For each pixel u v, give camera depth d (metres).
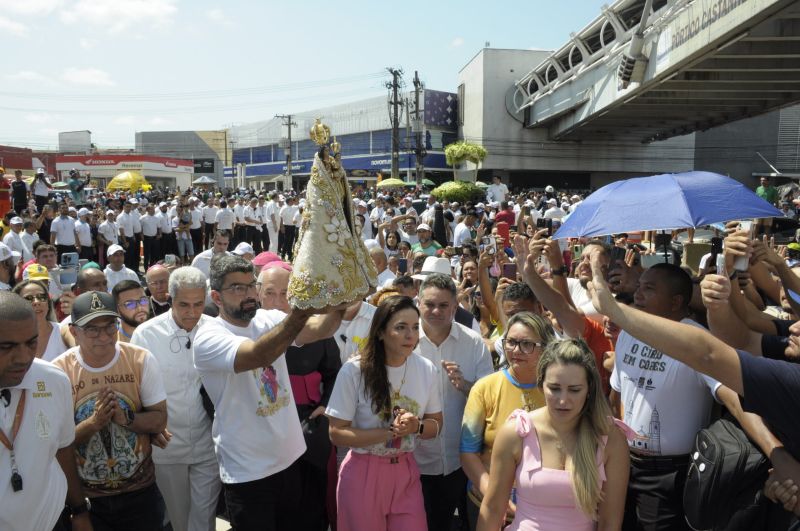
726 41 14.55
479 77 49.03
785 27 13.66
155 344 4.16
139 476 3.59
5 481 2.64
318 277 2.56
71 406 2.98
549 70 38.78
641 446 3.35
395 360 3.49
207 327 3.37
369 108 59.94
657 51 18.98
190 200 20.36
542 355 2.88
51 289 7.28
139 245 18.25
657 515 3.28
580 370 2.73
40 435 2.76
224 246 9.36
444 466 3.95
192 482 4.21
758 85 20.34
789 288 3.40
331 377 4.20
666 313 3.52
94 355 3.47
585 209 3.99
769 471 2.61
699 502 2.79
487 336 5.85
